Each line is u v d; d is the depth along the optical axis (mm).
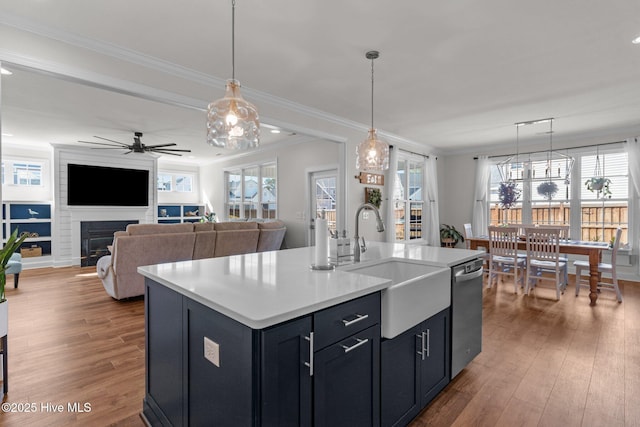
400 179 6234
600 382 2248
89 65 2561
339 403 1378
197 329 1417
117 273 3900
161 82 2951
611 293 4512
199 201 9422
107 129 5523
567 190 5754
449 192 7352
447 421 1863
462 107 4219
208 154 7891
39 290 4707
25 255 6387
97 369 2441
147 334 1876
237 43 2619
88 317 3562
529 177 6199
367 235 5445
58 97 3918
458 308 2232
